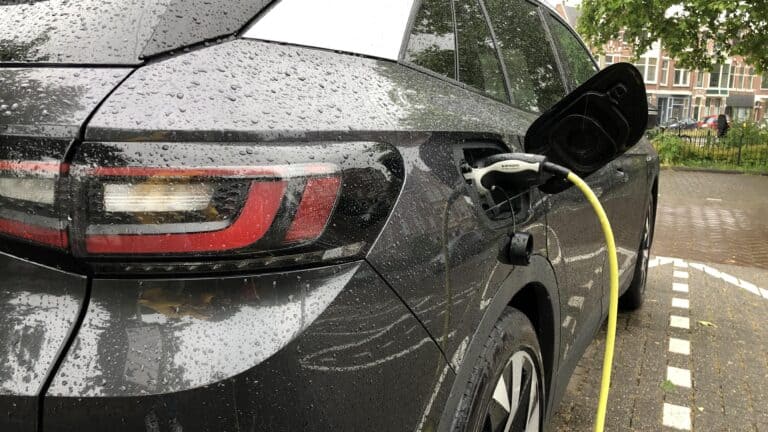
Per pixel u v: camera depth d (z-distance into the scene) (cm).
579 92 152
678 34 1480
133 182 91
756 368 340
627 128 150
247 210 93
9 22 121
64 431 89
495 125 161
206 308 93
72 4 119
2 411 90
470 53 184
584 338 249
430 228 120
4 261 99
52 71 104
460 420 132
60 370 89
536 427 186
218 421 90
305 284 98
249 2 121
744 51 1463
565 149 157
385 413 108
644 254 416
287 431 94
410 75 144
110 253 91
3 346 92
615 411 292
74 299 94
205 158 93
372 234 106
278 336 94
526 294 190
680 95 5341
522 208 166
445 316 124
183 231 92
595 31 1581
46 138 93
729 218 1000
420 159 122
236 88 103
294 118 102
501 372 151
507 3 230
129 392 88
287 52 118
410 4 158
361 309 103
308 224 97
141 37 107
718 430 276
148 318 92
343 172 102
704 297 482
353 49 132
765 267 631
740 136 1891
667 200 1239
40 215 93
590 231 233
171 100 98
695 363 347
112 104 96
